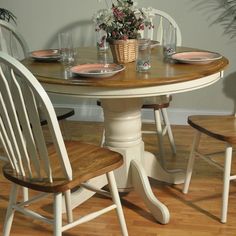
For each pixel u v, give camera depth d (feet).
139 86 5.37
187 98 11.19
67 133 9.71
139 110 7.09
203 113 11.23
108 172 5.54
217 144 9.96
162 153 8.54
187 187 7.68
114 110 6.89
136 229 6.64
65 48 7.00
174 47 7.04
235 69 10.74
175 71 5.90
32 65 6.89
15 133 4.91
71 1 11.11
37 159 4.93
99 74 5.52
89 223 6.86
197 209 7.17
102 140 8.93
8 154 5.24
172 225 6.73
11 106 4.66
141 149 7.33
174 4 10.58
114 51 6.66
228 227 6.62
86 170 5.28
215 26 10.55
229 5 10.30
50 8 11.29
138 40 6.71
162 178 7.91
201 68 6.04
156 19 10.64
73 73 5.74
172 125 11.35
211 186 7.95
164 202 7.43
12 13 11.51
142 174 7.03
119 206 5.96
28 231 6.71
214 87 10.97
